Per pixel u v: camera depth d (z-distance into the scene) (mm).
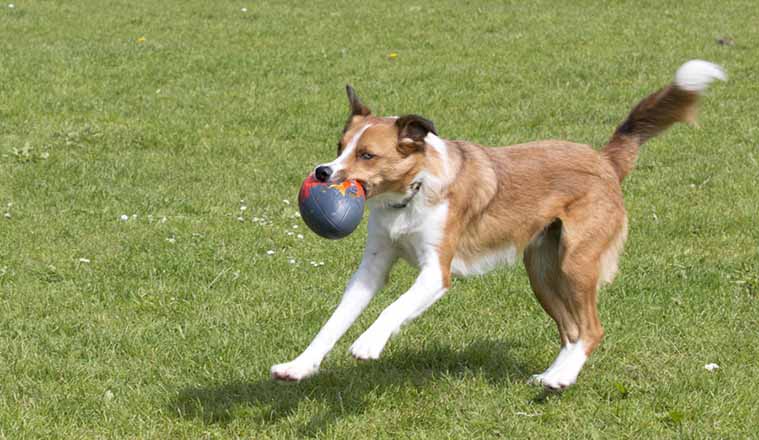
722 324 9492
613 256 8344
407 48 23047
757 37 23547
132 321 9516
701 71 8398
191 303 9961
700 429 7438
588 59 21891
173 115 17703
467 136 16875
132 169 14586
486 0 28203
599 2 27688
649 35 23938
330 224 7223
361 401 7941
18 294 10039
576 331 8438
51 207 12891
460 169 7785
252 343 9023
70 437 7309
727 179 14430
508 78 20578
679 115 8570
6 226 12102
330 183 7309
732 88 19656
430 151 7648
